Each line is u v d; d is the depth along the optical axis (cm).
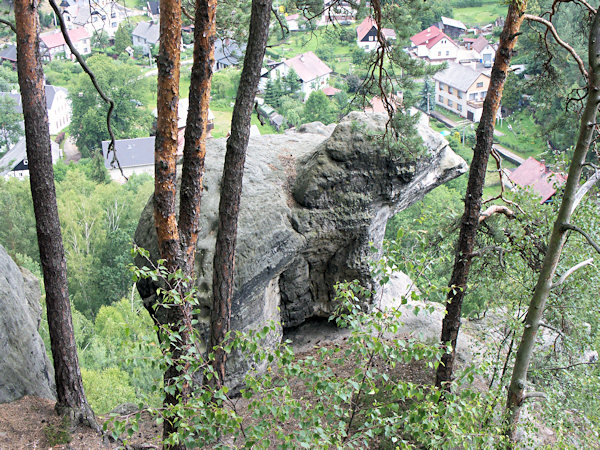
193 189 1009
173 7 913
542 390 1311
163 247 1001
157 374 2586
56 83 7069
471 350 1539
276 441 1046
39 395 1209
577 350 1375
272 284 1425
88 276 3847
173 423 684
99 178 5238
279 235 1321
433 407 708
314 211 1391
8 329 1207
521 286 1389
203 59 959
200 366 716
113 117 5834
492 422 1072
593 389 1251
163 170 967
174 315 939
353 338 696
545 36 1295
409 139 1288
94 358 2922
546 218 1398
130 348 704
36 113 1013
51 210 1047
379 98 1277
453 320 1290
